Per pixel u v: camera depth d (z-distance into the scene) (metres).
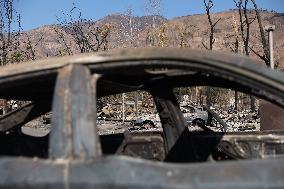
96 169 2.97
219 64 3.24
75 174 2.99
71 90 3.23
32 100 4.62
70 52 33.38
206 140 4.98
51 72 3.42
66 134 3.12
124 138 4.95
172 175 2.89
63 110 3.18
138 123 18.28
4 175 3.13
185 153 4.58
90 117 3.15
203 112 19.14
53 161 3.10
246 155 4.96
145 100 35.22
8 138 4.54
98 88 4.32
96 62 3.37
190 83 4.29
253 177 2.82
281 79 3.13
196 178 2.86
